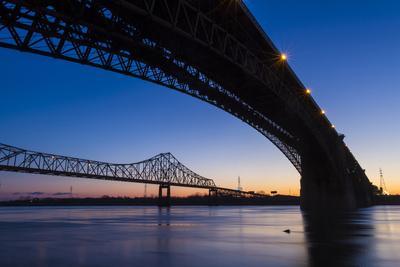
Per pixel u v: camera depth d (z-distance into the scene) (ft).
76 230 133.69
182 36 123.03
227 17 139.23
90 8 103.50
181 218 225.15
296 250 76.84
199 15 124.16
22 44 99.35
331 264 60.59
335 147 367.04
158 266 60.34
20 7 93.35
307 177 358.64
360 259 65.21
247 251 76.07
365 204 538.47
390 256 68.49
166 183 615.57
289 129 280.92
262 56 179.22
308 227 140.77
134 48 125.80
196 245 86.48
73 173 456.45
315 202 356.79
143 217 244.22
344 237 102.12
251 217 233.96
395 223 162.09
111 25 108.68
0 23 93.81
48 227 151.12
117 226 154.40
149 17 105.50
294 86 228.02
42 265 62.23
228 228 138.82
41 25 101.30
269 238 100.78
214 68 159.33
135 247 83.61
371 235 108.06
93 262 64.49
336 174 359.05
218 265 60.59
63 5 101.81
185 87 171.63
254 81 172.45
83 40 110.93
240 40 158.81
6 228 145.79
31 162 406.00
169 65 143.95
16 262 65.10
